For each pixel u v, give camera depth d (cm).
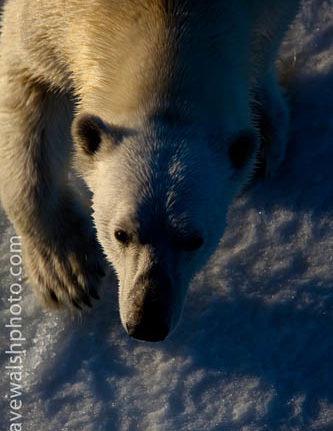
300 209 852
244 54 734
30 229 808
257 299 798
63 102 802
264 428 721
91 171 684
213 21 694
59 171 820
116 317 802
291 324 781
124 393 749
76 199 841
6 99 783
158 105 657
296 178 876
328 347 764
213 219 655
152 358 768
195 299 802
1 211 894
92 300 818
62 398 753
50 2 730
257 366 754
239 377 748
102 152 662
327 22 992
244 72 737
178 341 775
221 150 659
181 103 658
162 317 627
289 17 805
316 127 908
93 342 785
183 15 683
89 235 823
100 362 770
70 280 809
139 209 625
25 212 801
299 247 830
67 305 813
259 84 836
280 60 961
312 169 880
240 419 726
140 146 640
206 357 762
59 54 749
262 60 814
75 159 737
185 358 763
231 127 679
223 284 809
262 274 814
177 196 624
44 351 782
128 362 769
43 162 796
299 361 758
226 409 732
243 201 862
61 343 787
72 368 770
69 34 728
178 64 671
